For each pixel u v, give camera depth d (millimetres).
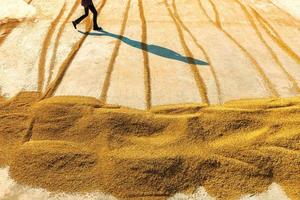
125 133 5738
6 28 8930
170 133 5781
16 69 7422
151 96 6773
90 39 8617
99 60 7805
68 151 5363
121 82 7133
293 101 6531
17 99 6531
